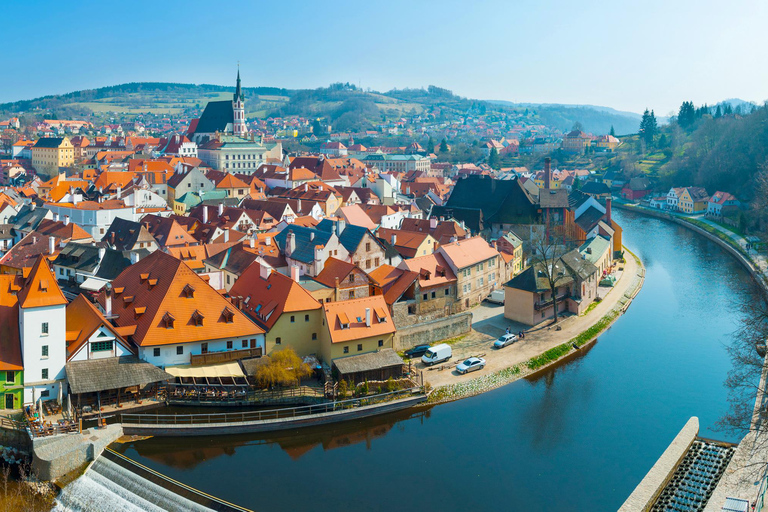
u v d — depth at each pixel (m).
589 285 157.00
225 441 94.06
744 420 97.12
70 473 84.75
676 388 114.75
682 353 131.25
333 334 108.31
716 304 165.62
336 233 153.25
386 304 120.12
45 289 94.38
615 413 105.44
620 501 82.25
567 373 120.81
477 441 96.38
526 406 107.44
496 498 82.56
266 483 84.19
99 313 101.94
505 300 143.00
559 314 147.88
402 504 80.56
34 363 94.19
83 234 167.75
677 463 88.44
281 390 102.06
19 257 153.12
